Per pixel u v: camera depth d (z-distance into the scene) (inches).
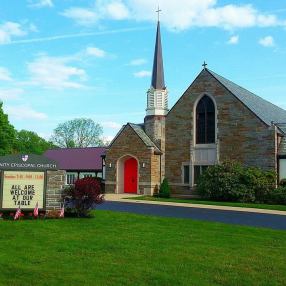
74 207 656.4
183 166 1344.7
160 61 1494.8
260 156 1203.2
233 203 1080.2
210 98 1309.1
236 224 659.4
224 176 1166.3
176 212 826.8
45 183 650.2
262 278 333.4
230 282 321.1
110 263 363.9
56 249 412.5
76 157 1968.5
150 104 1440.7
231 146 1255.5
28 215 631.2
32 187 645.9
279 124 1310.3
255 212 860.6
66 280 313.7
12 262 358.0
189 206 975.0
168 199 1196.5
